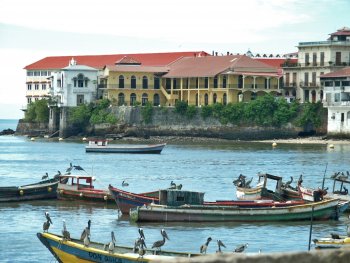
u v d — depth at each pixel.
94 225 73.88
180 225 73.25
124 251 53.41
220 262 20.31
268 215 75.00
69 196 91.75
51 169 138.62
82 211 83.56
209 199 92.94
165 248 61.97
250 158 157.00
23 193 90.50
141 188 105.25
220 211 74.44
